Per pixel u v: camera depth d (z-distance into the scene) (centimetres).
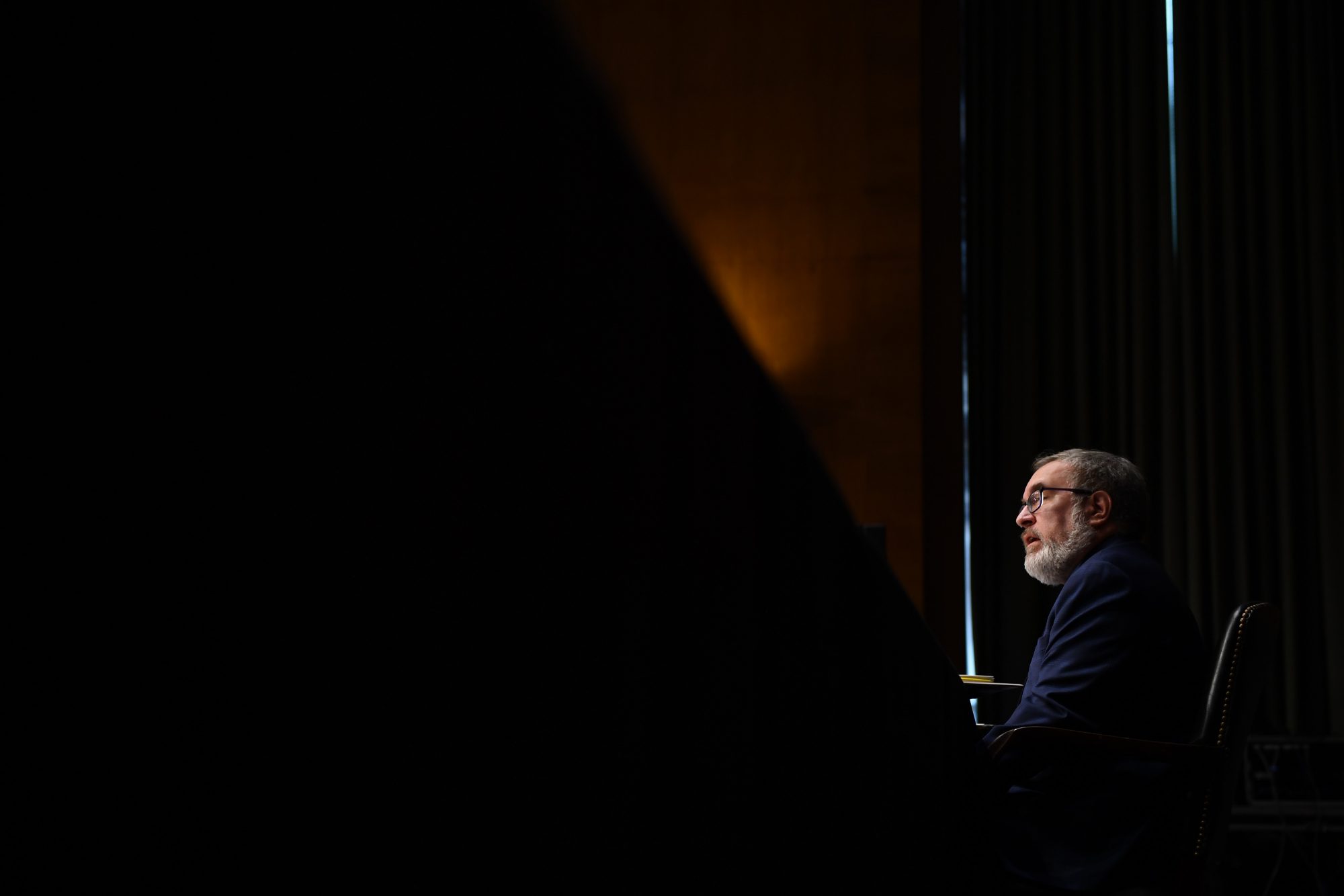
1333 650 431
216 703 22
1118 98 479
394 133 26
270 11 22
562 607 35
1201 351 462
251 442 22
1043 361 477
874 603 81
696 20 503
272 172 22
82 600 19
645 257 40
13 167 17
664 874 44
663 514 43
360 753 26
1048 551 205
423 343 27
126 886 20
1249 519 448
